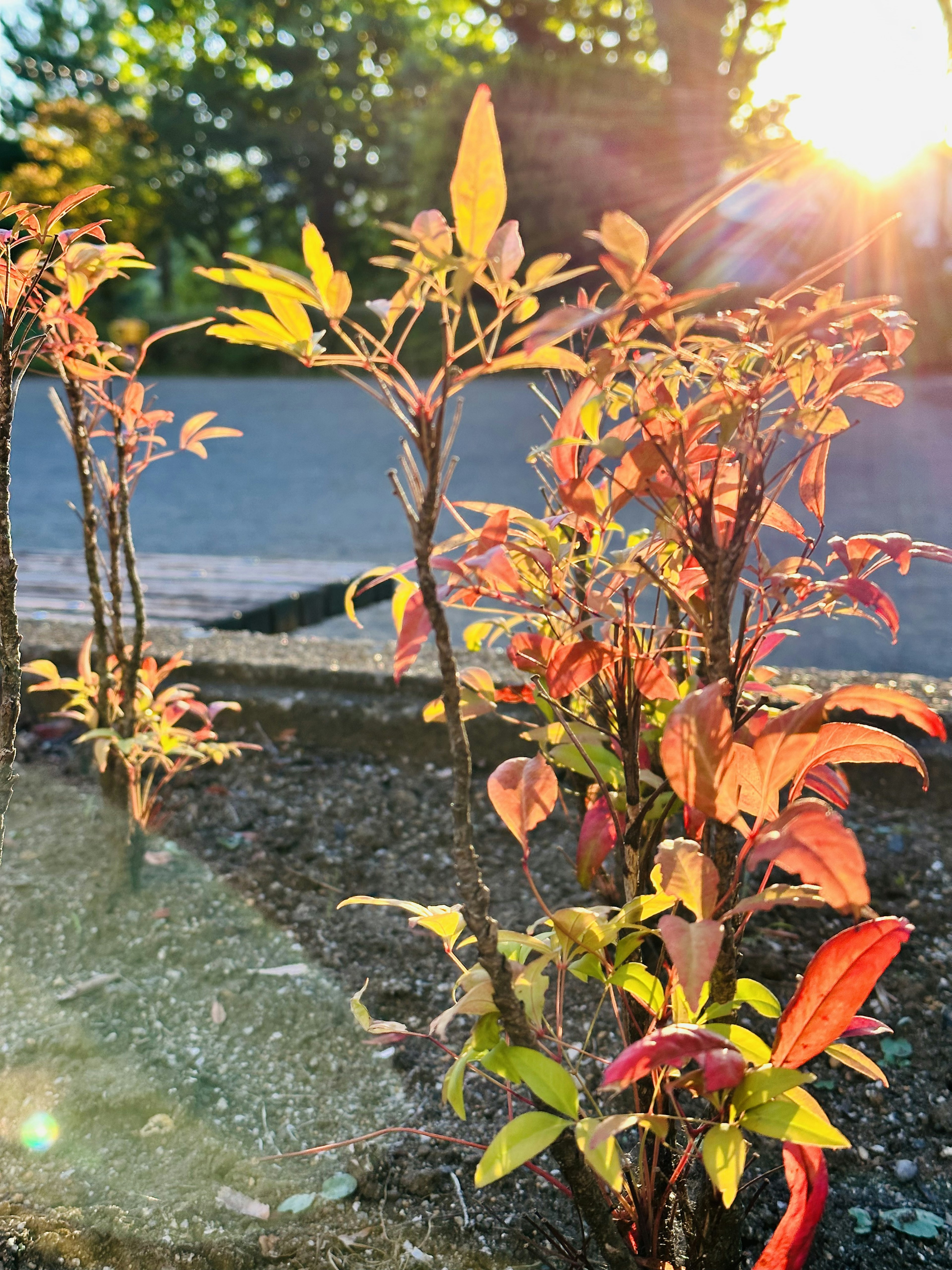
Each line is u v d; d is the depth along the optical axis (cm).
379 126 1079
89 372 62
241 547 263
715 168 717
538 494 324
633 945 43
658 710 55
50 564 185
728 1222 44
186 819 95
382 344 35
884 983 71
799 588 40
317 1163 58
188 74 1070
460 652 115
